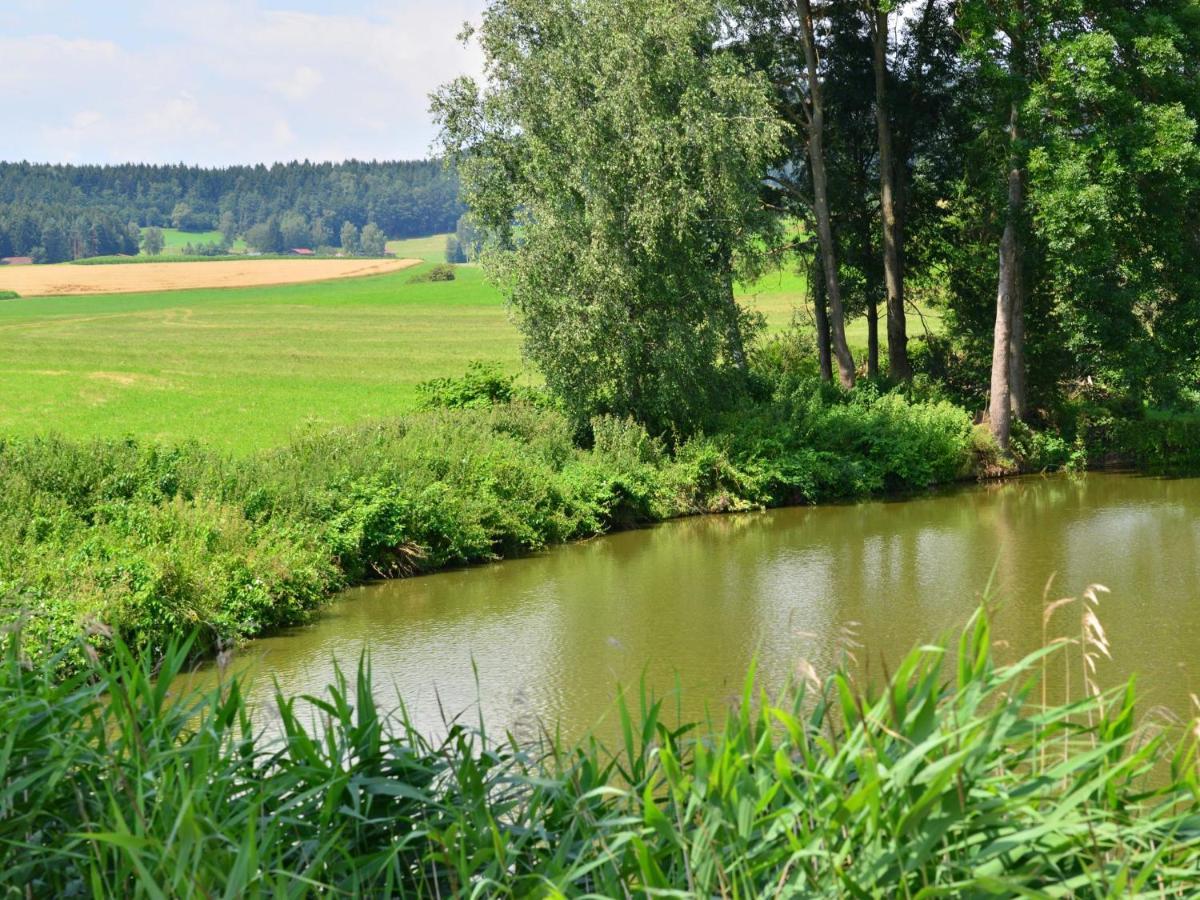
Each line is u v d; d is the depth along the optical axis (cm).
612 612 1722
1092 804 394
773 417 3184
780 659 1380
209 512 1788
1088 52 3070
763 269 3772
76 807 465
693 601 1783
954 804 342
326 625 1677
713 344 2964
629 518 2717
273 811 467
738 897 370
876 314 4266
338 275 16050
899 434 3222
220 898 385
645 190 2783
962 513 2722
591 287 2842
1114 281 3378
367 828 477
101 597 1345
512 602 1828
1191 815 380
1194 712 1045
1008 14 3278
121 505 1839
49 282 14862
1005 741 374
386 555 2089
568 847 423
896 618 1598
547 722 1134
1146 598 1666
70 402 4784
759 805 369
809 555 2195
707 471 2927
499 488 2416
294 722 488
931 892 330
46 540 1639
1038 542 2244
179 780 424
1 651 556
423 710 1198
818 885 352
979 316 4047
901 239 4056
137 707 490
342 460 2303
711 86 2897
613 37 2773
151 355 6919
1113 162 3050
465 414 2964
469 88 2967
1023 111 3197
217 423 4228
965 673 380
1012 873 354
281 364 6556
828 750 373
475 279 14588
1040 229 3253
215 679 1307
